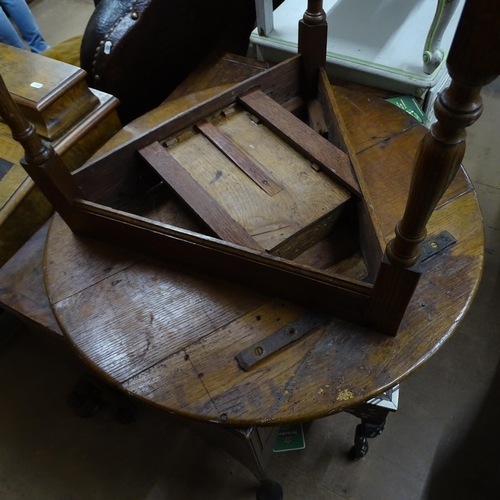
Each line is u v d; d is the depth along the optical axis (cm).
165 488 102
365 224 65
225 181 71
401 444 103
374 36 107
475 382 110
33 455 108
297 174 71
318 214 66
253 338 62
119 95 119
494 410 106
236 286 67
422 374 112
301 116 91
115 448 108
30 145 60
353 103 91
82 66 113
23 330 127
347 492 98
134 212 78
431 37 90
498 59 27
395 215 72
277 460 103
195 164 73
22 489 104
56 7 222
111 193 76
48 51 143
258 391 58
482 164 145
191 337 63
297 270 57
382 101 91
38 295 79
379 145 83
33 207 94
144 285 69
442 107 32
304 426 106
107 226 69
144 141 74
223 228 64
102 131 103
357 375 57
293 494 99
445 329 60
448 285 64
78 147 98
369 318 58
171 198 79
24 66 98
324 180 69
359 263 69
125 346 63
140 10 104
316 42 80
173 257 68
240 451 77
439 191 38
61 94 93
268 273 60
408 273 47
